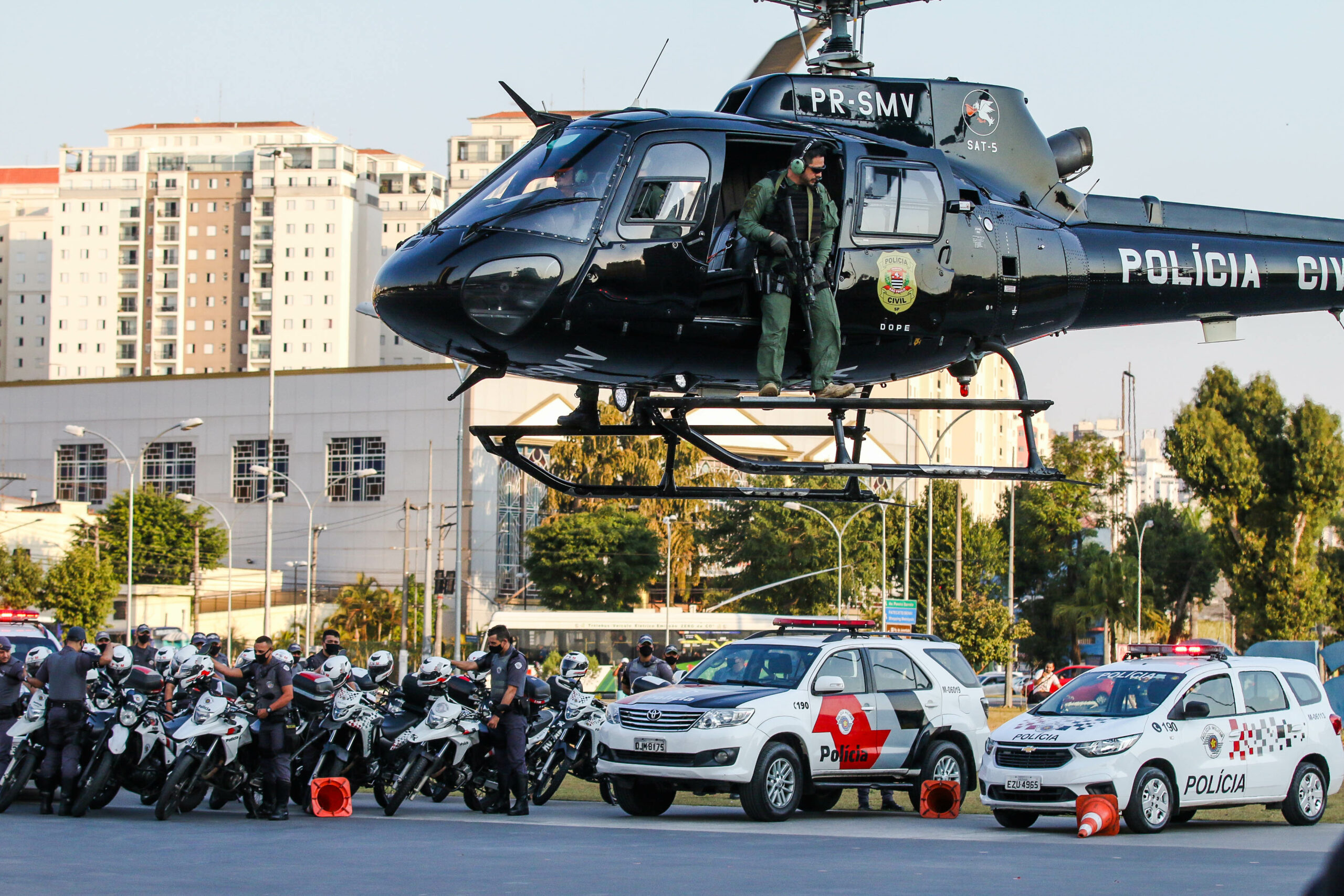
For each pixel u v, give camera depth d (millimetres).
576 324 15906
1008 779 20562
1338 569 104938
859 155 16922
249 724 20641
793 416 105875
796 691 21906
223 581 119625
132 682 21391
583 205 15906
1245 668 22156
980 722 24078
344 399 131500
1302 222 21594
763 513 100375
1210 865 14805
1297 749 22016
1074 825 21469
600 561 99438
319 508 131500
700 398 16062
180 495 137625
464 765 22594
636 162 16062
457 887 12422
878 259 16797
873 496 17969
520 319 15789
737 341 16516
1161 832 20156
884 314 16922
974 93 18859
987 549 102250
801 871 13797
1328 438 83188
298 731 22312
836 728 22094
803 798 24562
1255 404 86375
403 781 21656
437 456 127125
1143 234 20188
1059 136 20000
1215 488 85750
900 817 22859
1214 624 153500
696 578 108500
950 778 23516
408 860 14773
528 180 16328
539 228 15773
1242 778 21219
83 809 21031
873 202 16906
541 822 20438
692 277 15984
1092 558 112562
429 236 16406
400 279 16109
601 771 21984
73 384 142750
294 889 12242
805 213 16750
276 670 20594
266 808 21000
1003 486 125500
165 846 16172
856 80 18250
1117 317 19922
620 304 15867
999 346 18297
